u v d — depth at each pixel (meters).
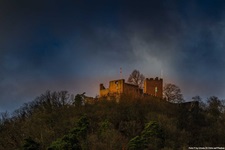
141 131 140.62
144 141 123.38
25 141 126.00
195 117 158.88
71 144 118.19
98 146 122.75
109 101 173.25
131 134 138.62
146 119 151.50
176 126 147.62
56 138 136.38
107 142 126.31
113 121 151.38
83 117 143.62
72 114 162.12
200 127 150.50
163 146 127.31
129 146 122.62
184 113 162.88
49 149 118.06
